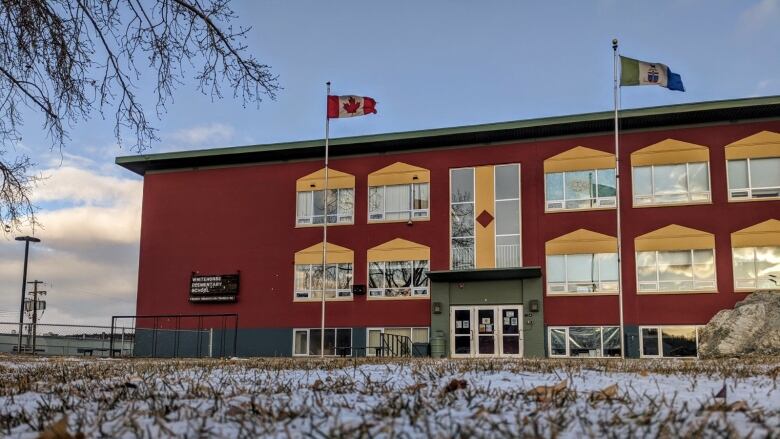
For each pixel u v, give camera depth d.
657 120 27.45
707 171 26.98
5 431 4.91
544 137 28.97
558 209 28.25
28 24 10.34
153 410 5.41
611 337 26.72
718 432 4.26
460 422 4.75
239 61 11.46
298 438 4.31
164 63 11.08
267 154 32.19
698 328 25.91
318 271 30.88
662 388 6.95
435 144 30.23
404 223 30.06
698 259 26.47
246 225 32.25
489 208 29.09
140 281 33.12
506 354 27.55
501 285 28.14
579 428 4.59
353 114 27.81
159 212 33.59
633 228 27.30
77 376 9.54
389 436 4.27
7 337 40.91
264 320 31.09
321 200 31.48
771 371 9.17
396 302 29.50
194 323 31.94
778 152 26.44
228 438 4.39
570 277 27.62
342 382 7.58
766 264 25.80
